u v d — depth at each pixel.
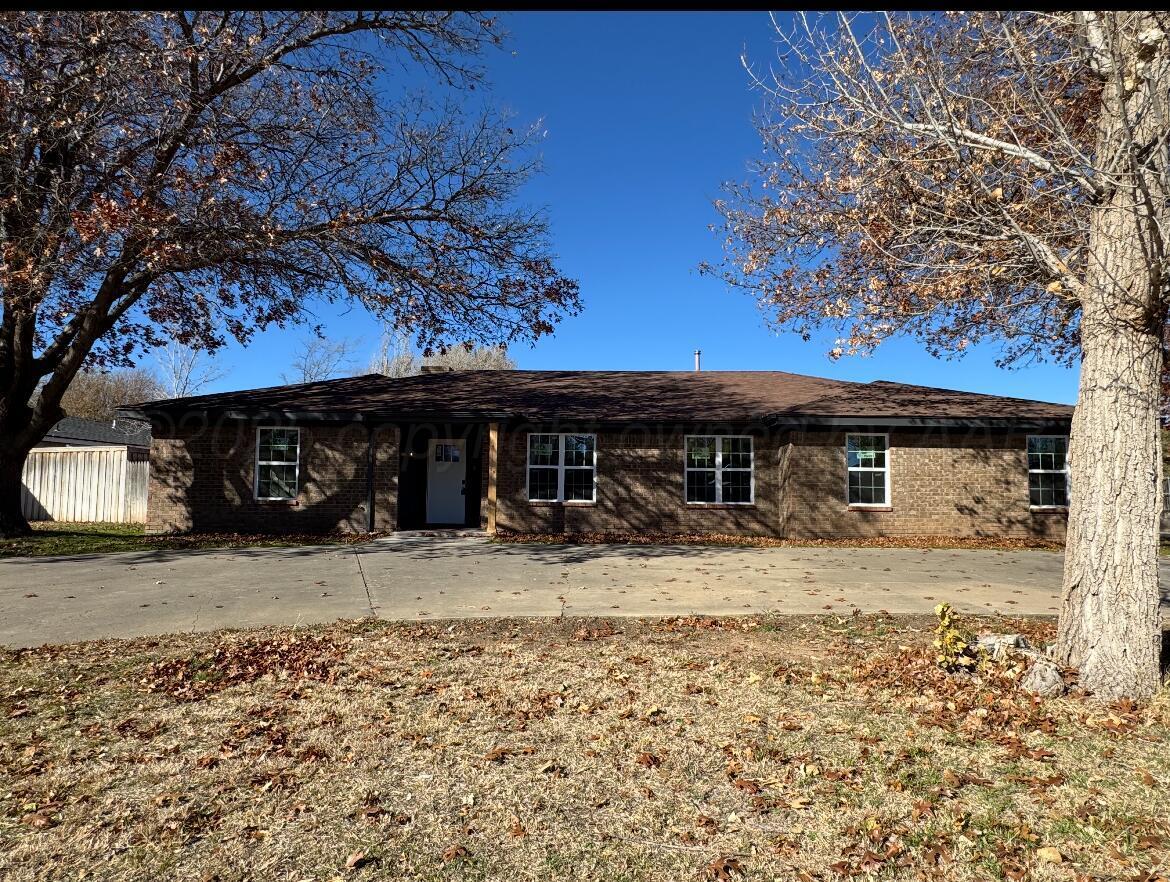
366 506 15.51
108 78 10.16
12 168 10.36
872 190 8.28
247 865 2.98
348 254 13.02
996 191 5.20
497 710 4.72
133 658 5.88
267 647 6.20
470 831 3.25
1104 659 4.85
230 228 11.11
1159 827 3.23
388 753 4.06
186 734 4.32
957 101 6.23
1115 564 4.88
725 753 4.05
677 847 3.12
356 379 18.97
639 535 15.55
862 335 9.93
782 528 15.73
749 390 18.22
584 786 3.67
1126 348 4.91
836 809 3.43
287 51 12.31
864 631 6.86
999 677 5.21
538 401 16.70
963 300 10.23
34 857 3.02
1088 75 5.81
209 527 15.37
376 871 2.94
